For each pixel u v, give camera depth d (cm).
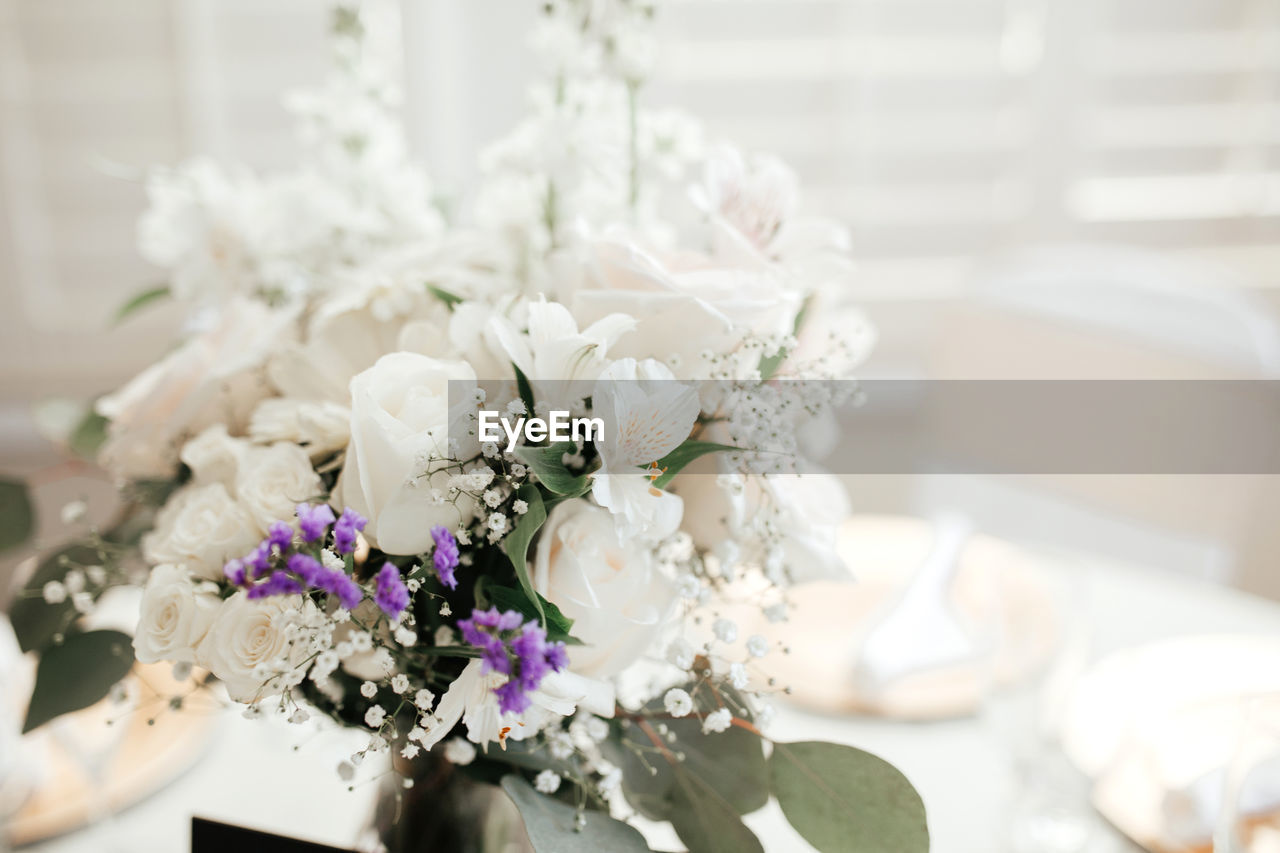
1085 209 226
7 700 72
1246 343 140
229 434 63
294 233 80
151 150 210
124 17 201
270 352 61
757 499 58
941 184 224
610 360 53
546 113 71
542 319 51
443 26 206
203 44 203
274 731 88
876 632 96
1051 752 81
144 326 220
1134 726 88
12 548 76
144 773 82
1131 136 221
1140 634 106
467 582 55
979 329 162
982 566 99
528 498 50
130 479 67
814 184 221
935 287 229
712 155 64
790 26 210
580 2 71
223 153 211
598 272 57
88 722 84
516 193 72
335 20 87
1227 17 213
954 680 93
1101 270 158
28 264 213
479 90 215
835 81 213
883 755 87
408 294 60
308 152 210
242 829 61
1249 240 227
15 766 72
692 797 59
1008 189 225
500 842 66
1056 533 155
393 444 49
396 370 52
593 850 52
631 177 72
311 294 72
